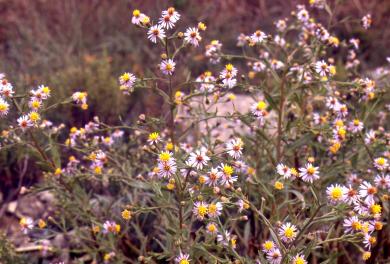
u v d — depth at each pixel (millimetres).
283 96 1066
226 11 1821
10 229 1203
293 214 980
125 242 1110
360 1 1724
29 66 1525
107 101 1351
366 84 1057
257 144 1107
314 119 1107
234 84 987
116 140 1179
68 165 1091
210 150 1010
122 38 1668
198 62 1550
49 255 1146
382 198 977
